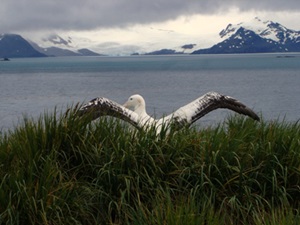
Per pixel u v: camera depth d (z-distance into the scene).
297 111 32.44
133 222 6.03
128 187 6.33
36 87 69.44
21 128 7.30
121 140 6.95
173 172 6.70
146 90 60.97
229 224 6.30
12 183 6.09
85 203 6.38
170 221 5.46
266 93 51.84
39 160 6.62
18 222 5.80
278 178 6.95
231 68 150.50
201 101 8.25
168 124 7.32
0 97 51.41
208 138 7.29
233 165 6.94
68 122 7.13
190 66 185.62
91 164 6.77
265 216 6.14
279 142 7.25
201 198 6.30
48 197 6.05
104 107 7.50
